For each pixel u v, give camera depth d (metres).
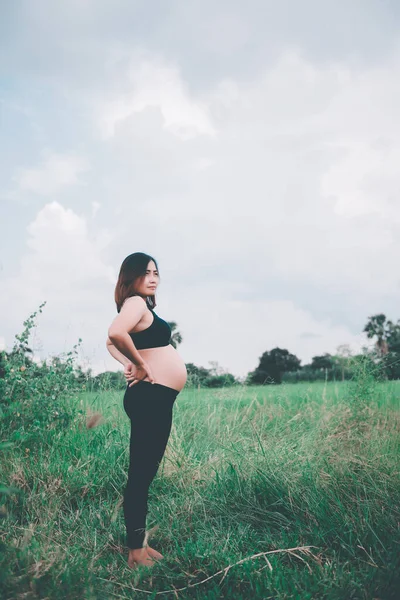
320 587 2.21
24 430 4.17
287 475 3.62
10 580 1.92
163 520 3.19
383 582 2.20
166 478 3.90
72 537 2.94
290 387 7.50
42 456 4.04
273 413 6.11
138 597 2.24
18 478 3.60
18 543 2.51
